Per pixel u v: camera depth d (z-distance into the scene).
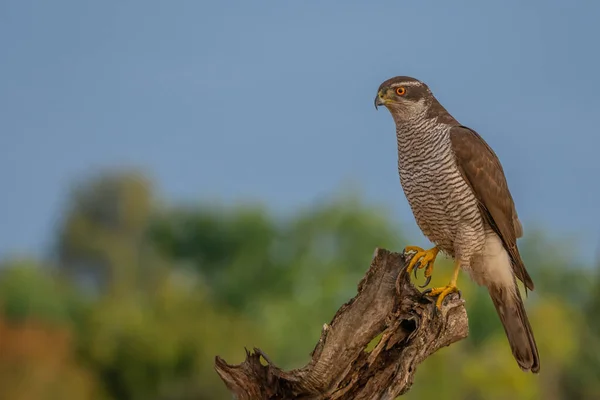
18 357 25.70
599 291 25.84
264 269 36.66
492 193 9.78
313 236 33.03
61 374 25.05
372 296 8.52
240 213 38.59
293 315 27.78
